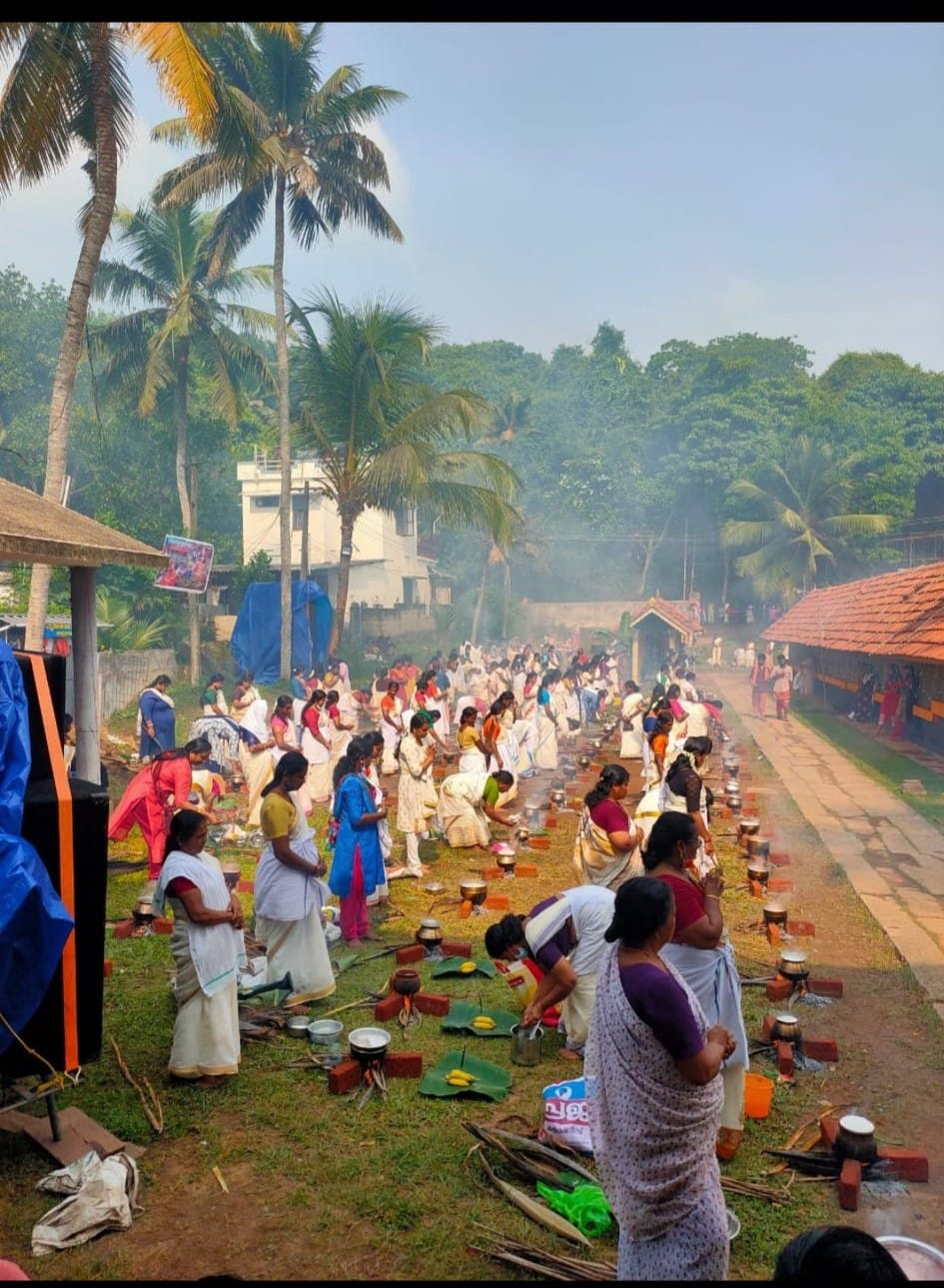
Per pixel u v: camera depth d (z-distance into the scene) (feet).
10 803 13.48
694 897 13.73
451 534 159.12
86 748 24.35
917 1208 13.62
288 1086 16.96
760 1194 13.79
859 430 142.72
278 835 20.24
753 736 69.62
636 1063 9.80
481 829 34.71
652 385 171.94
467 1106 16.24
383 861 25.62
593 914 17.60
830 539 136.87
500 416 147.43
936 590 60.18
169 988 21.03
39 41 36.40
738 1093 14.43
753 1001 21.02
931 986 21.62
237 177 67.67
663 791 23.17
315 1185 13.98
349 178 72.84
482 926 25.79
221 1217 13.26
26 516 21.58
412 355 77.15
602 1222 13.04
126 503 96.99
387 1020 19.83
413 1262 12.33
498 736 39.14
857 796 46.29
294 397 102.63
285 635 75.10
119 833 28.94
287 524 74.33
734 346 184.96
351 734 49.01
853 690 83.46
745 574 141.18
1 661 14.14
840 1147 14.28
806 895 29.60
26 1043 14.51
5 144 37.63
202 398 110.73
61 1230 12.64
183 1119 15.79
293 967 20.49
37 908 13.08
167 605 83.87
